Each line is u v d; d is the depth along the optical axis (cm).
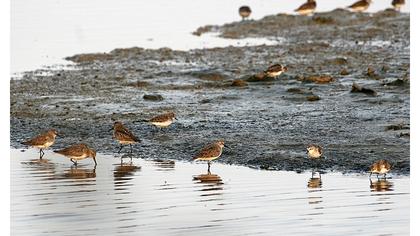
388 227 1482
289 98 2544
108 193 1720
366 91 2527
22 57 3378
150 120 2241
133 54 3406
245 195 1689
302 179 1808
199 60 3244
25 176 1867
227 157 1998
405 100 2447
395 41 3444
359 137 2086
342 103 2456
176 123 2305
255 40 3659
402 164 1873
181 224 1514
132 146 2128
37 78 2991
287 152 1995
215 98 2594
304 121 2272
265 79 2791
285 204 1623
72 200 1672
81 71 3108
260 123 2273
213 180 1812
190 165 1953
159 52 3428
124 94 2698
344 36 3616
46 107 2547
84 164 1984
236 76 2909
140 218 1552
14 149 2147
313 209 1585
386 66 2952
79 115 2442
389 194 1673
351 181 1784
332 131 2156
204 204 1634
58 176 1867
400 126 2156
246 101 2547
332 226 1491
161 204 1639
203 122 2306
